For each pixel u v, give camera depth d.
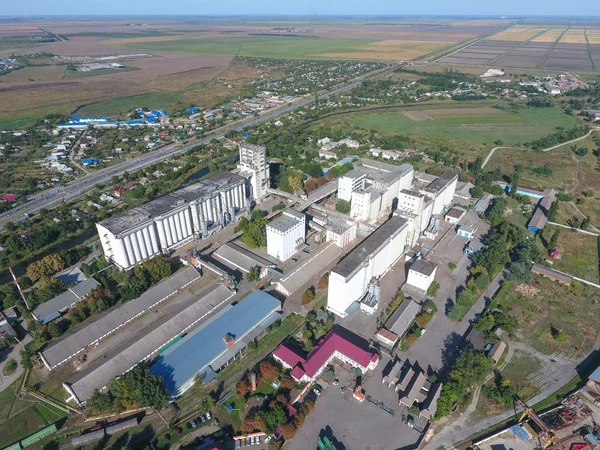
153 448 120.19
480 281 184.50
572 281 192.88
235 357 151.25
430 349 156.12
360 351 147.50
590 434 123.56
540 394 137.62
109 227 189.62
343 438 123.62
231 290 180.62
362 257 173.62
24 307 168.62
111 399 130.50
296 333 163.88
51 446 121.88
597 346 157.12
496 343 154.62
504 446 121.38
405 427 127.12
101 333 157.62
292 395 136.38
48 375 144.12
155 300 175.50
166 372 139.50
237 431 125.88
